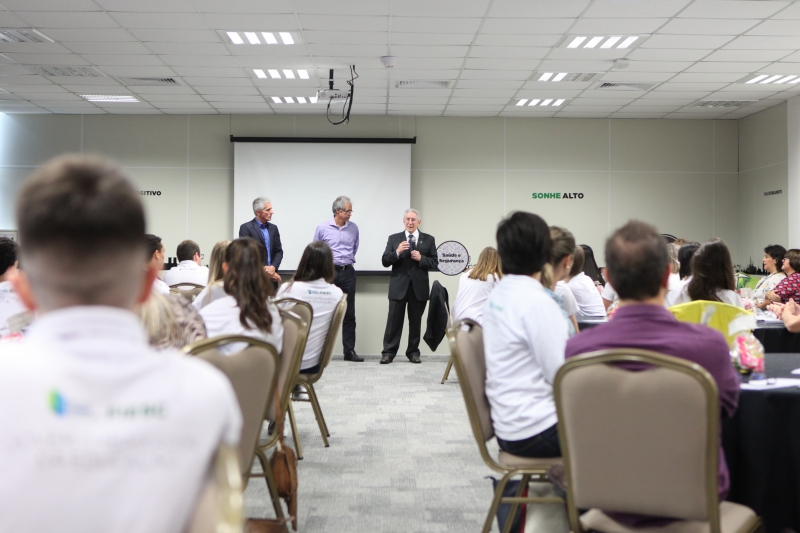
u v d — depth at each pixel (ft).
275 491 8.62
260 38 17.97
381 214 27.32
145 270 2.72
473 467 12.30
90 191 2.38
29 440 2.20
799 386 7.22
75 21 16.71
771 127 26.03
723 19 16.29
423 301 24.99
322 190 27.27
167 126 27.55
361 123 27.61
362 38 17.89
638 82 22.40
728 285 10.09
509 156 27.96
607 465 5.45
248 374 6.89
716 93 23.80
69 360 2.27
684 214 28.27
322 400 18.12
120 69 20.99
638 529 5.73
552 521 7.66
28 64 20.47
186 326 7.72
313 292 13.28
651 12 15.87
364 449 13.43
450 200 27.84
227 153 27.58
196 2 15.39
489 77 21.79
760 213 26.81
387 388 19.89
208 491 2.46
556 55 19.36
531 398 7.29
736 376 5.82
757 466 7.02
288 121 27.55
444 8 15.70
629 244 5.79
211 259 11.32
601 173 28.14
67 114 27.40
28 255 2.38
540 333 7.12
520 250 7.50
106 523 2.24
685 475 5.23
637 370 5.36
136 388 2.33
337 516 9.87
